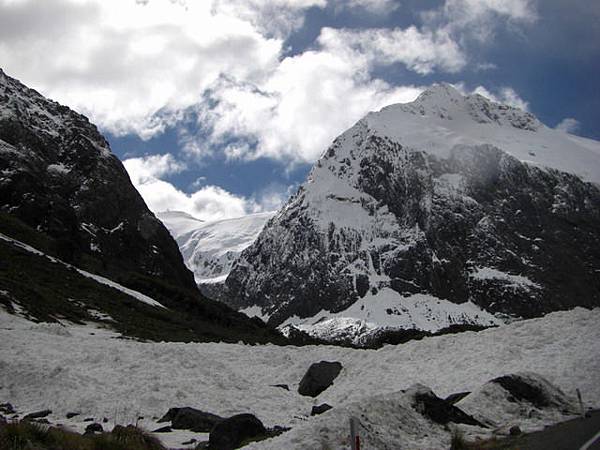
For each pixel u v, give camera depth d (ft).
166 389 111.96
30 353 127.75
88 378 113.09
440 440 72.38
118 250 558.56
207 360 132.98
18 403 103.30
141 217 633.20
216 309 414.00
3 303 201.46
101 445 68.03
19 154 537.65
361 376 131.34
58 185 584.40
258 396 121.19
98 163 636.89
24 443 62.95
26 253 312.91
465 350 125.59
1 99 651.25
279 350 165.27
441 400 80.02
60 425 81.61
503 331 128.36
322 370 135.44
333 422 69.67
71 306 242.37
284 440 69.10
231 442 81.66
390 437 69.97
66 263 355.77
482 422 81.46
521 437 70.18
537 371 102.37
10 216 419.74
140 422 97.50
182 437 88.48
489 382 89.51
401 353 136.67
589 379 95.30
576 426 71.10
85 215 569.64
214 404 109.91
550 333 119.14
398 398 77.61
